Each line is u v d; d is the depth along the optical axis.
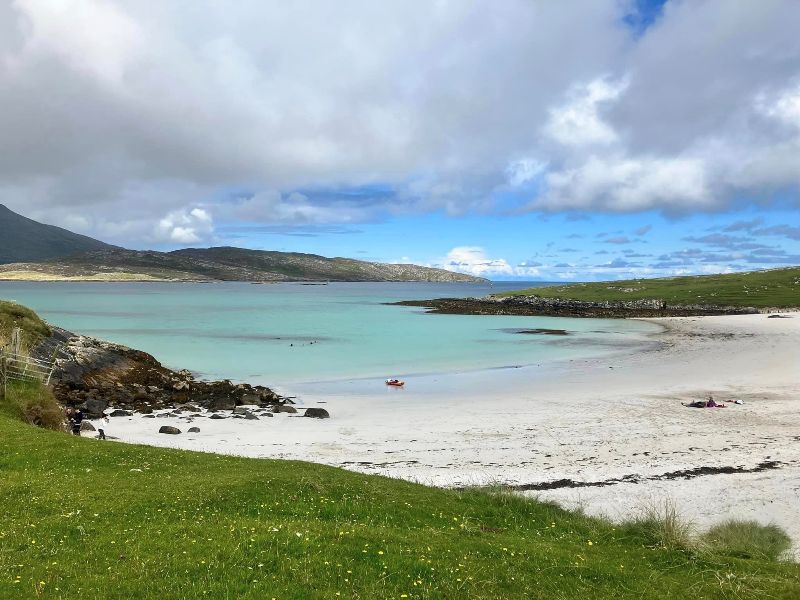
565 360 68.00
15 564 10.75
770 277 197.75
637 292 188.75
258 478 18.62
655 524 16.56
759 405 41.03
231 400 44.84
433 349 78.81
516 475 25.61
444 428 35.66
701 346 79.56
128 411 42.38
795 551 16.64
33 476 18.17
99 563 11.02
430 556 12.40
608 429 34.47
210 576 10.43
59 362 49.09
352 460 28.55
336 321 123.62
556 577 12.05
